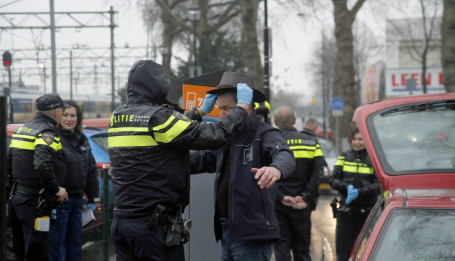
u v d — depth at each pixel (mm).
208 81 5430
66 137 5703
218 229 4008
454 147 4031
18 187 5324
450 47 18469
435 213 3178
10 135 6621
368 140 4133
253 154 3828
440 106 4230
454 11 18406
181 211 3516
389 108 4289
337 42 26328
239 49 29234
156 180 3379
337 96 26281
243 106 3543
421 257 3014
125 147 3387
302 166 6129
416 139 4059
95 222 6539
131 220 3389
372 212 3777
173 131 3307
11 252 5660
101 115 46594
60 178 5465
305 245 6234
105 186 6730
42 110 5398
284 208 6098
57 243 5598
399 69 44281
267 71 16797
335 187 6414
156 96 3512
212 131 3363
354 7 26375
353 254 3506
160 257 3400
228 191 3850
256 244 3807
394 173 3877
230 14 34656
